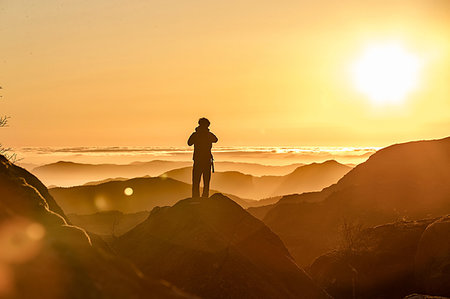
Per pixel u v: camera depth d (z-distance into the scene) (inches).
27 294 137.6
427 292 631.8
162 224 493.0
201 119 549.6
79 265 152.1
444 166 1844.2
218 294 384.5
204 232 445.7
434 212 1451.8
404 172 1892.2
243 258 424.2
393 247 746.2
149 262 445.4
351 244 788.6
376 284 701.3
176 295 149.6
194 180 545.0
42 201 229.5
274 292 403.5
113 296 142.9
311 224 1632.6
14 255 150.7
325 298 448.1
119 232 1014.4
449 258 631.2
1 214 177.6
